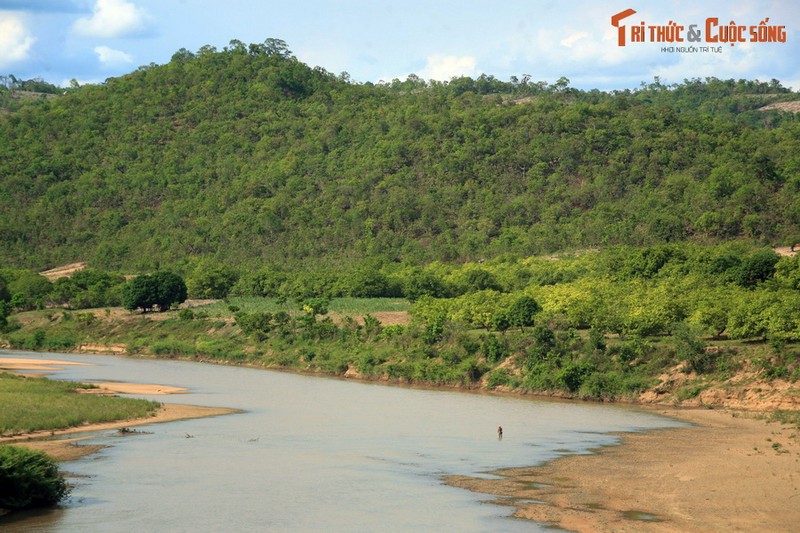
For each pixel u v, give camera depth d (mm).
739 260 152625
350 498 59188
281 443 79000
